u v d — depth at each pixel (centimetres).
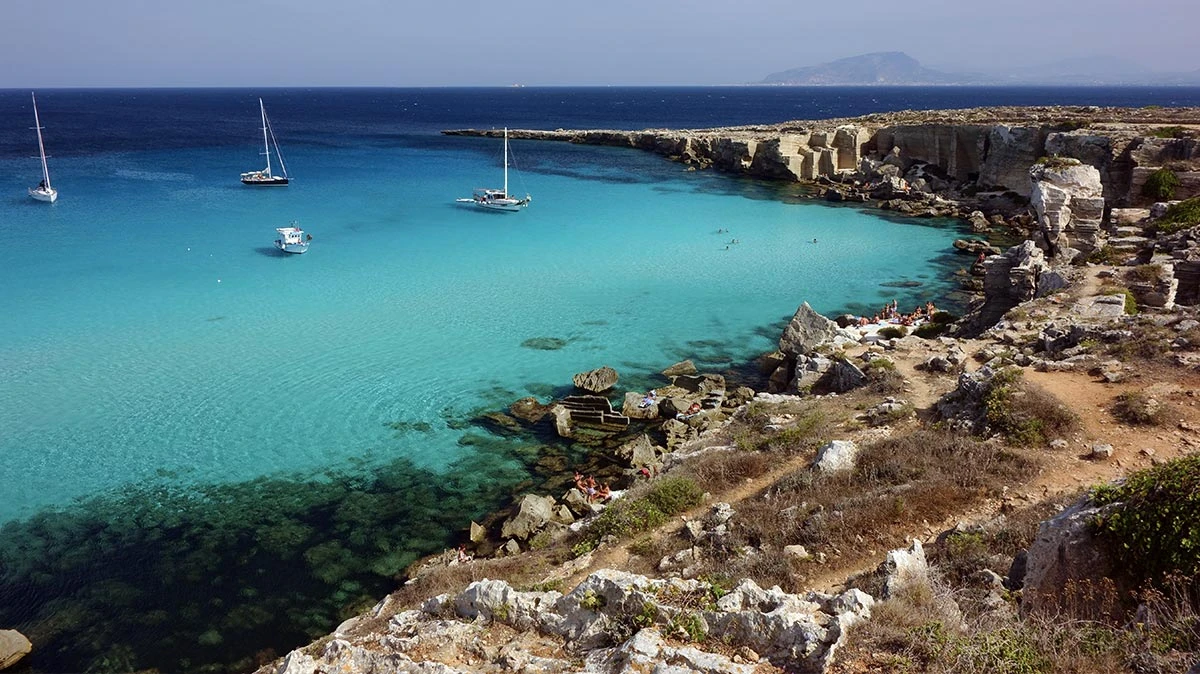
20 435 3170
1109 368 2411
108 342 4169
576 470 2994
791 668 1066
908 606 1192
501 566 2022
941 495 1817
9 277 5294
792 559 1647
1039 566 1253
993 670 997
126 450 3078
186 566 2403
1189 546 1065
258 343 4212
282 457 3056
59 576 2348
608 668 1126
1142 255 4041
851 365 3125
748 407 3020
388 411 3459
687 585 1315
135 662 2014
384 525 2636
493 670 1205
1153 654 961
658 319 4762
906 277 5722
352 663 1284
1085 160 6450
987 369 2622
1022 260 4062
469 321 4653
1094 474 1830
